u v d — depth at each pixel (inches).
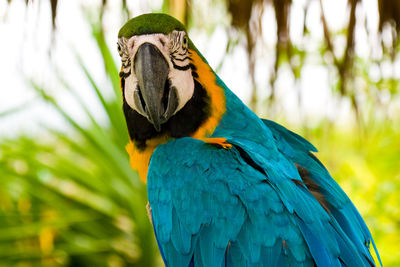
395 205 234.7
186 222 90.1
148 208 107.4
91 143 229.0
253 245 84.5
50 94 223.8
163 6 138.3
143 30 98.3
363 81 173.5
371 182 241.3
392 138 239.5
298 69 143.7
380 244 227.6
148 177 97.8
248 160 92.3
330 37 139.3
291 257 83.0
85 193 227.3
